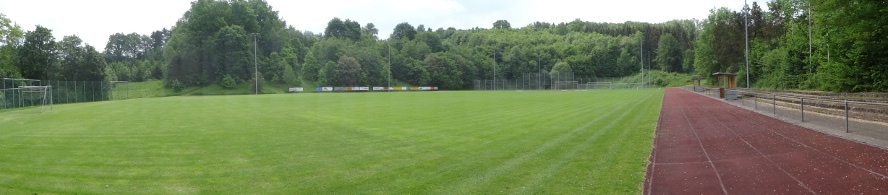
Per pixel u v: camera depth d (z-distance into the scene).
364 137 14.46
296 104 35.91
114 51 149.88
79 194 7.40
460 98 47.03
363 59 114.75
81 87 56.84
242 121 20.59
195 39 96.38
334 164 9.77
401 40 146.50
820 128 13.41
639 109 26.55
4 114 28.05
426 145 12.57
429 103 36.38
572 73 125.50
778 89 40.81
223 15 102.88
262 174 8.81
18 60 60.06
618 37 159.12
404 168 9.27
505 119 20.77
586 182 7.58
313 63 108.69
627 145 11.76
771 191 6.47
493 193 7.11
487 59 141.25
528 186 7.44
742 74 59.53
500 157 10.38
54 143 13.40
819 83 32.12
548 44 159.88
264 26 116.31
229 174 8.84
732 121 17.08
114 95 70.19
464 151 11.42
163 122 20.38
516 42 159.00
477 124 18.52
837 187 6.49
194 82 93.69
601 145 11.91
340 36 137.00
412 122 19.64
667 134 13.85
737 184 6.99
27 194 7.37
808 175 7.31
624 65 144.38
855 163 8.02
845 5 18.48
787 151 9.62
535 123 18.64
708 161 8.97
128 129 17.41
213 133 15.88
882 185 6.46
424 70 122.00
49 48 63.12
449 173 8.68
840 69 26.41
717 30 71.19
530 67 140.50
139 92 84.19
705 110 23.64
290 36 121.94
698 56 82.50
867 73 24.56
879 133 11.80
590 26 194.00
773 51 48.75
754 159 8.91
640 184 7.32
